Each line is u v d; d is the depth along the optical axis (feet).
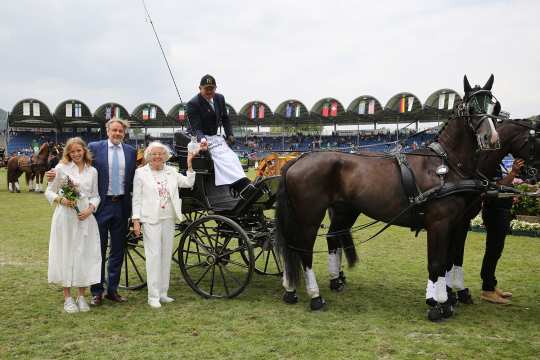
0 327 15.10
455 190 15.53
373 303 17.80
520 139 16.84
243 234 17.62
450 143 16.21
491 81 16.11
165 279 17.95
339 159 16.98
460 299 17.93
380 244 29.25
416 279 21.24
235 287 20.03
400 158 16.43
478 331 14.94
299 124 159.74
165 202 17.63
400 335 14.49
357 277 21.59
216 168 19.11
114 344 13.70
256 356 12.84
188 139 19.79
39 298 18.25
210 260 18.51
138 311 16.84
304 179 16.93
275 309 17.04
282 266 19.53
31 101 153.17
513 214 33.06
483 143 15.35
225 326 15.21
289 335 14.40
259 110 150.82
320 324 15.43
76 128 170.60
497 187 16.21
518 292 19.17
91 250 16.93
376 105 139.74
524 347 13.58
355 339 14.11
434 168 16.03
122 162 17.79
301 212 17.03
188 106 19.42
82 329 14.94
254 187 18.37
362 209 16.83
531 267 22.86
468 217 17.35
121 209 17.87
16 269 22.54
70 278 16.53
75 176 16.65
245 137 172.55
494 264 18.03
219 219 18.10
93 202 16.94
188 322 15.61
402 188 16.12
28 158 64.54
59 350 13.28
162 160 17.89
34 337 14.26
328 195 17.10
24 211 43.45
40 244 28.43
